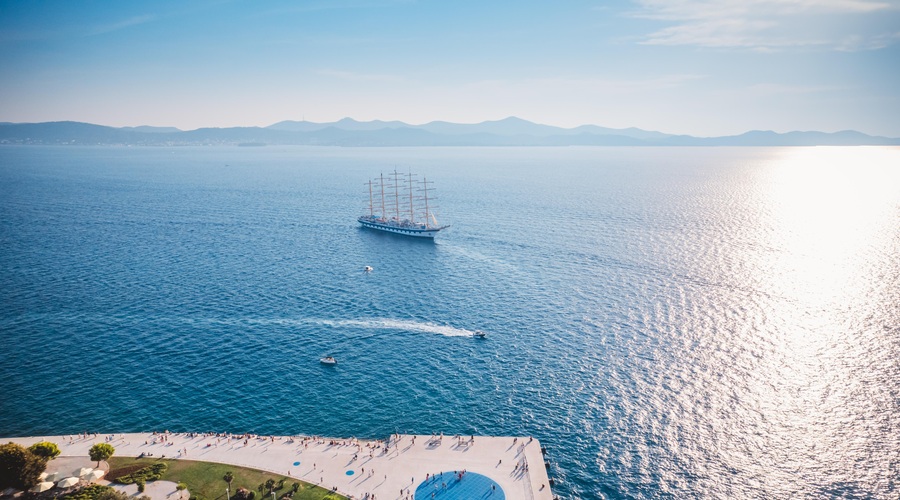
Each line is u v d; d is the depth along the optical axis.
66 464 94.00
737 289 178.12
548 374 126.31
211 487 89.56
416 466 96.12
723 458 97.12
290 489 89.44
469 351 138.50
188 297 175.75
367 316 161.25
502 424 108.44
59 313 161.38
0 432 104.75
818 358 129.38
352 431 107.12
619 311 162.50
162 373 127.56
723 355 132.50
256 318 159.12
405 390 120.75
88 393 118.81
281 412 112.94
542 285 188.75
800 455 96.88
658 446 100.88
